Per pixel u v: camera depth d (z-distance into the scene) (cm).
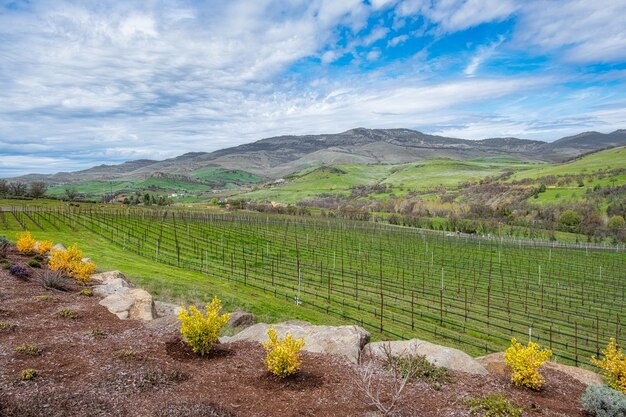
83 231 7481
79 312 1730
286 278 5928
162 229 8888
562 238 12525
